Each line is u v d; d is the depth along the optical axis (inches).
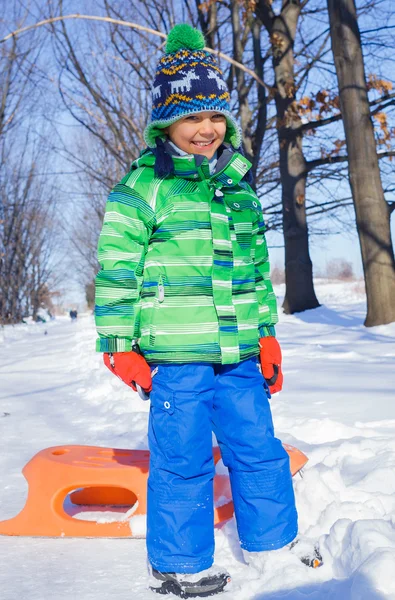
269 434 73.8
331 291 1264.8
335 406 154.9
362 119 377.7
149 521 71.0
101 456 97.7
